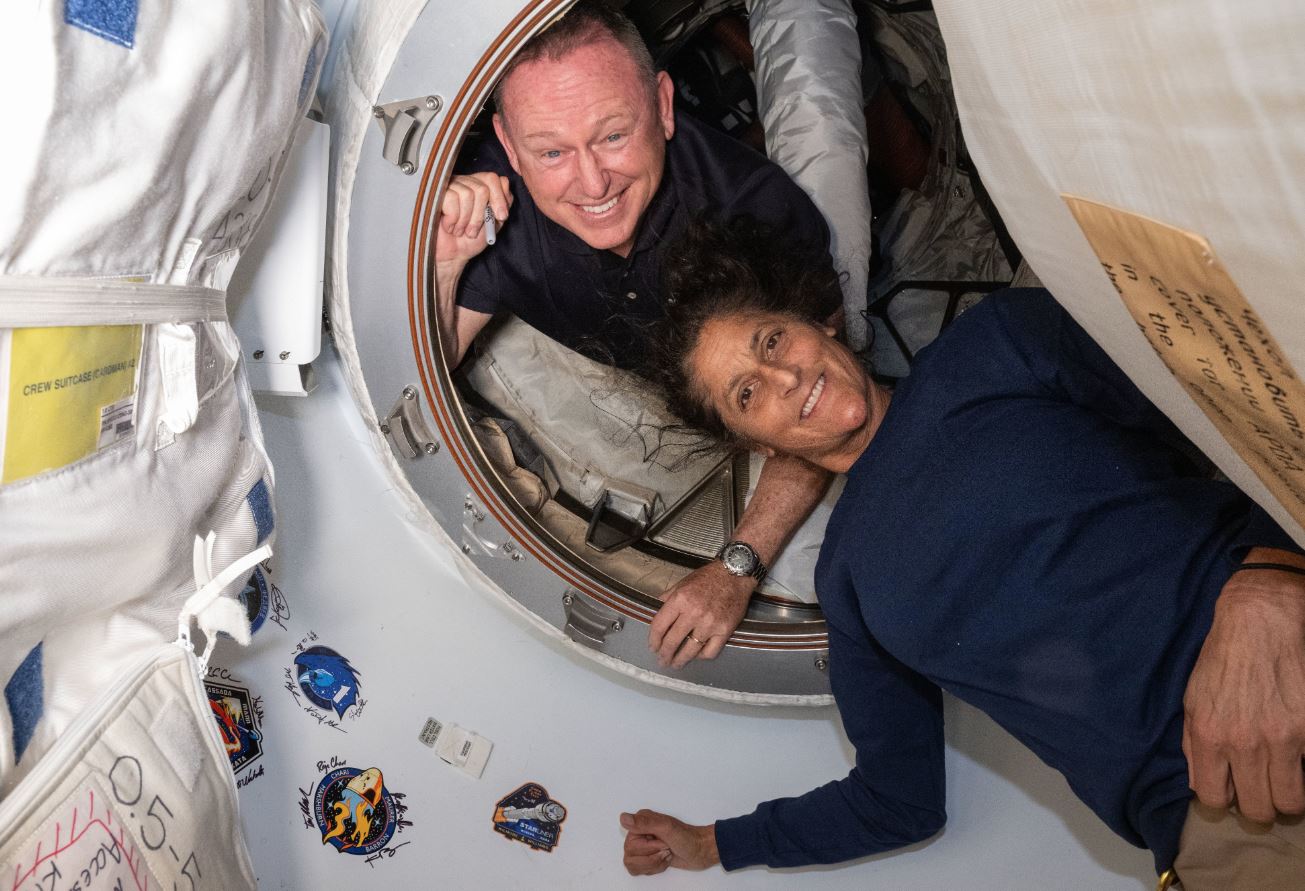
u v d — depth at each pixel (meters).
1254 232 0.38
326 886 1.38
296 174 1.06
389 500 1.43
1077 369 1.07
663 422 1.58
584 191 1.18
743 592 1.47
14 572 0.60
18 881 0.62
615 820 1.50
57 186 0.57
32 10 0.53
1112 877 1.49
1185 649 0.98
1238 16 0.31
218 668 1.33
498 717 1.50
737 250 1.29
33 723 0.69
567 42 1.08
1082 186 0.49
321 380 1.35
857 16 1.65
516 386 1.56
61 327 0.61
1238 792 0.92
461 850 1.44
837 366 1.23
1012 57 0.48
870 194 1.79
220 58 0.70
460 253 1.24
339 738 1.41
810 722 1.59
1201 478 1.04
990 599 1.05
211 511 0.93
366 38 1.01
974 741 1.55
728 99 1.76
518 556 1.38
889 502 1.12
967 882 1.50
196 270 0.82
